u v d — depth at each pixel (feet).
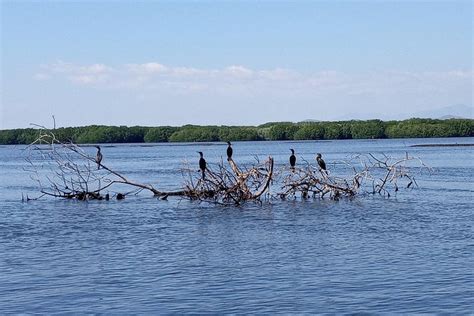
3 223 142.20
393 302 73.92
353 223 136.15
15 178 291.38
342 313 70.28
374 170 307.58
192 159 440.45
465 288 79.30
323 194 184.85
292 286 81.82
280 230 127.85
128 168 344.49
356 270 89.86
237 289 80.79
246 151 579.89
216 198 173.88
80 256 102.37
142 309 72.95
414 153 453.58
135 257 101.19
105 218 149.38
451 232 121.08
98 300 76.59
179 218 147.64
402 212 152.76
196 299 76.54
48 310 72.79
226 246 110.32
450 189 207.21
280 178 243.60
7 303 75.56
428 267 90.84
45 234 125.90
